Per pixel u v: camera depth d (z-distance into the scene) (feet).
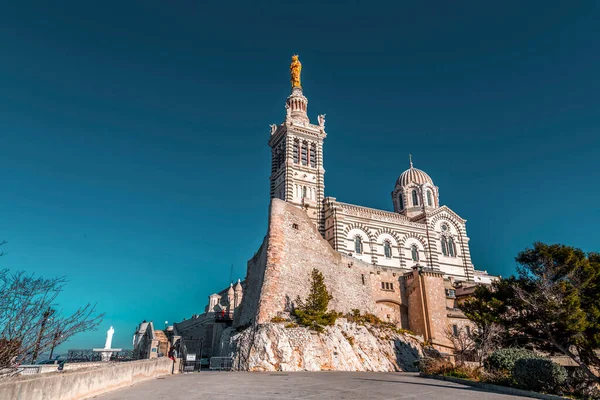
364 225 267.59
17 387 43.47
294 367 141.90
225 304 316.60
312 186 282.97
